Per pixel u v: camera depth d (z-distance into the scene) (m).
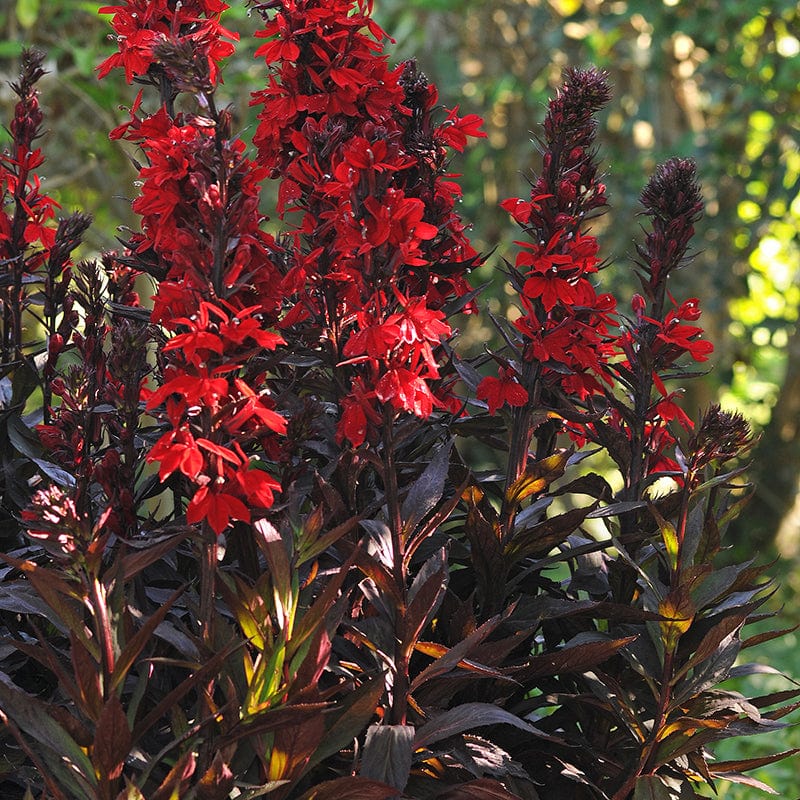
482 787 0.88
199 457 0.80
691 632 0.97
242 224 0.82
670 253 0.98
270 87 0.96
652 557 1.00
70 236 1.04
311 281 0.94
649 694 0.99
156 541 0.86
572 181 0.95
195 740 0.84
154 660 0.82
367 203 0.84
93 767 0.82
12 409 1.02
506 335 0.97
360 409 0.87
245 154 0.94
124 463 0.90
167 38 0.86
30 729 0.82
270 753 0.85
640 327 0.99
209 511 0.81
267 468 1.00
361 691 0.85
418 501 0.90
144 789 0.86
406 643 0.88
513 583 0.98
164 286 0.83
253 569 0.92
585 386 1.00
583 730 1.02
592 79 0.96
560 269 0.96
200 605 0.86
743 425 0.92
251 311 0.82
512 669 0.93
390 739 0.86
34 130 1.04
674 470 1.03
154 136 0.91
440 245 0.98
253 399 0.82
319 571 0.94
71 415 0.92
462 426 1.03
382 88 0.96
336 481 0.94
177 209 0.85
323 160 0.92
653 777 0.94
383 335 0.85
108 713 0.80
